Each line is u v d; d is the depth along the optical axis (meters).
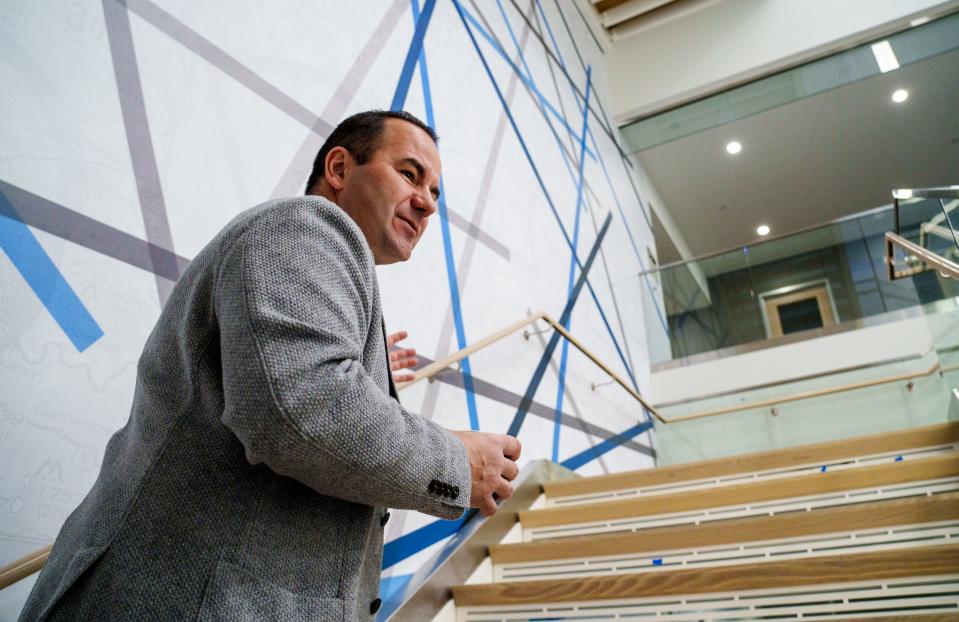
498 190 3.39
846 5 6.51
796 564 1.57
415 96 2.78
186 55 1.73
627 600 1.70
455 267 2.79
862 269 5.43
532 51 4.61
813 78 6.62
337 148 0.90
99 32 1.50
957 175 8.12
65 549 0.61
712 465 2.52
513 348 3.12
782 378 5.17
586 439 3.71
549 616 1.75
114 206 1.43
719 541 1.91
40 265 1.26
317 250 0.59
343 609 0.58
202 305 0.61
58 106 1.37
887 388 4.70
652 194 8.06
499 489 0.68
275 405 0.49
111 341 1.35
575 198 4.66
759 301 5.64
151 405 0.63
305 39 2.19
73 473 1.22
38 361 1.21
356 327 0.60
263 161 1.88
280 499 0.58
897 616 1.33
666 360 5.61
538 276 3.62
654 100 6.97
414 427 0.60
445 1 3.31
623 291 5.36
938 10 6.16
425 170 0.91
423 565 1.95
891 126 7.38
